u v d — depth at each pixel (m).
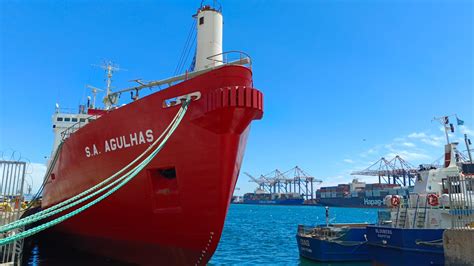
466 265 13.85
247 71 10.58
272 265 19.11
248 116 10.02
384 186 123.69
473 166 20.38
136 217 12.10
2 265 11.05
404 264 16.14
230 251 23.84
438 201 17.05
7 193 12.89
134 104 11.95
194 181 10.74
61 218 8.69
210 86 10.35
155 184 11.64
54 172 17.67
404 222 17.86
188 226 11.10
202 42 14.04
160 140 11.15
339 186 144.25
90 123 13.70
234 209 130.88
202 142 10.48
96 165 13.41
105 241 13.59
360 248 19.64
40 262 16.12
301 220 63.62
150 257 12.23
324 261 19.31
